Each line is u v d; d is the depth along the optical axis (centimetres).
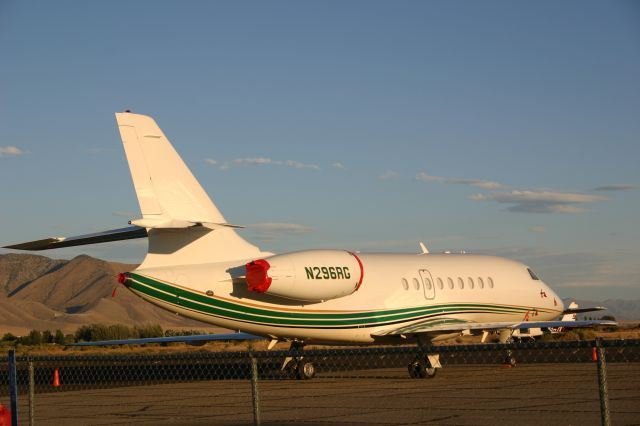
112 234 2039
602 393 798
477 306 2788
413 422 1286
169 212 2108
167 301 2125
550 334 4862
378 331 2461
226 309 2181
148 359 1030
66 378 2697
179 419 1438
